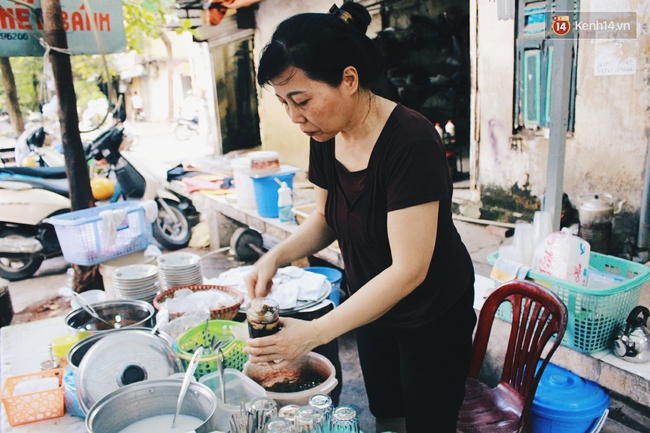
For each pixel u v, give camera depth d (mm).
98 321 2189
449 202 1615
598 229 3705
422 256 1509
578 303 2334
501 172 4633
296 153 7438
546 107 4215
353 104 1491
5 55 3932
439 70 7246
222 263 5555
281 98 1443
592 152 3965
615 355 2342
